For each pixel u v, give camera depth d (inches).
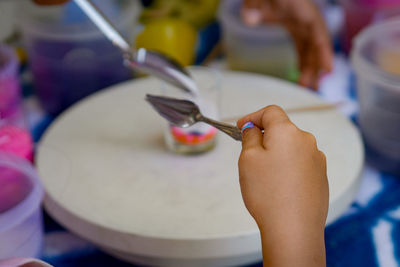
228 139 29.9
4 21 38.7
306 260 14.9
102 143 29.9
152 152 29.1
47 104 35.4
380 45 31.4
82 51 33.4
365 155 31.6
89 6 25.2
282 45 36.2
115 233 23.9
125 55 25.7
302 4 34.2
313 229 15.2
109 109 32.7
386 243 26.0
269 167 15.7
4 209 23.2
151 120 31.8
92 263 25.5
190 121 22.3
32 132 33.9
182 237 23.2
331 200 24.9
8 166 24.4
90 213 24.9
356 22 37.8
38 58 33.8
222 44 40.8
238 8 37.8
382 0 36.2
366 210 28.1
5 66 29.8
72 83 34.5
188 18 40.2
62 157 28.8
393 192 29.3
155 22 37.4
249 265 25.2
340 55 40.6
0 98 28.7
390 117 29.0
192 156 28.6
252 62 37.2
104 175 27.5
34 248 24.0
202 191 26.1
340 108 35.0
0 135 28.2
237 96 33.3
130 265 25.4
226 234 23.2
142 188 26.6
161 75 26.2
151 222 24.3
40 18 33.3
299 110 31.6
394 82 28.0
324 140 29.3
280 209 15.3
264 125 17.0
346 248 25.9
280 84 34.4
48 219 28.0
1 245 21.9
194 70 31.5
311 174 15.7
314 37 35.0
